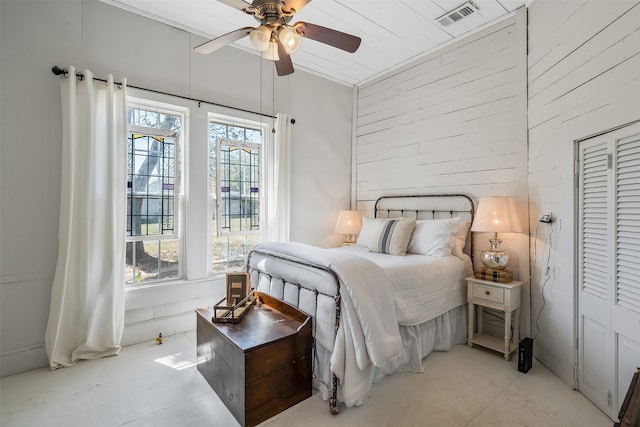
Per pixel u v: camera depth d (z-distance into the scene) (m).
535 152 2.52
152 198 2.87
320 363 1.99
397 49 3.37
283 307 2.19
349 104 4.34
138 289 2.71
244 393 1.65
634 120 1.55
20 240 2.26
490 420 1.75
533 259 2.54
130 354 2.51
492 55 2.91
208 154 3.14
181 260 3.03
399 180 3.78
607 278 1.77
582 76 1.95
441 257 2.79
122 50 2.65
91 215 2.40
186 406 1.86
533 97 2.54
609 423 1.72
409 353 2.30
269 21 1.71
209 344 2.04
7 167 2.21
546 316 2.36
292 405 1.85
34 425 1.69
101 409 1.83
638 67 1.53
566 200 2.12
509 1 2.60
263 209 3.53
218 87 3.18
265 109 3.52
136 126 2.78
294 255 2.25
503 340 2.70
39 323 2.31
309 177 3.91
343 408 1.85
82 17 2.47
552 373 2.26
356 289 1.83
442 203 3.35
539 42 2.46
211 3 2.63
